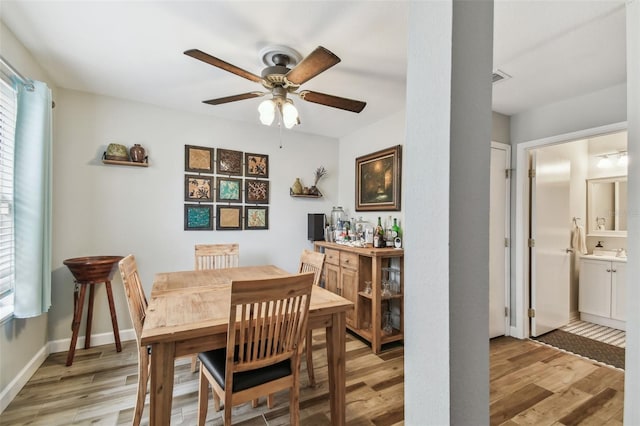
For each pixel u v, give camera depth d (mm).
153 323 1344
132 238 2918
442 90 532
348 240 3365
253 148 3551
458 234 527
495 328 2979
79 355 2529
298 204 3840
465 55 538
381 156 3326
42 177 1989
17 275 1886
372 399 1981
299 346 1486
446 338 521
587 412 1872
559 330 3254
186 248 3160
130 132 2895
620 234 3668
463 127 533
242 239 3471
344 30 1766
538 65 2055
